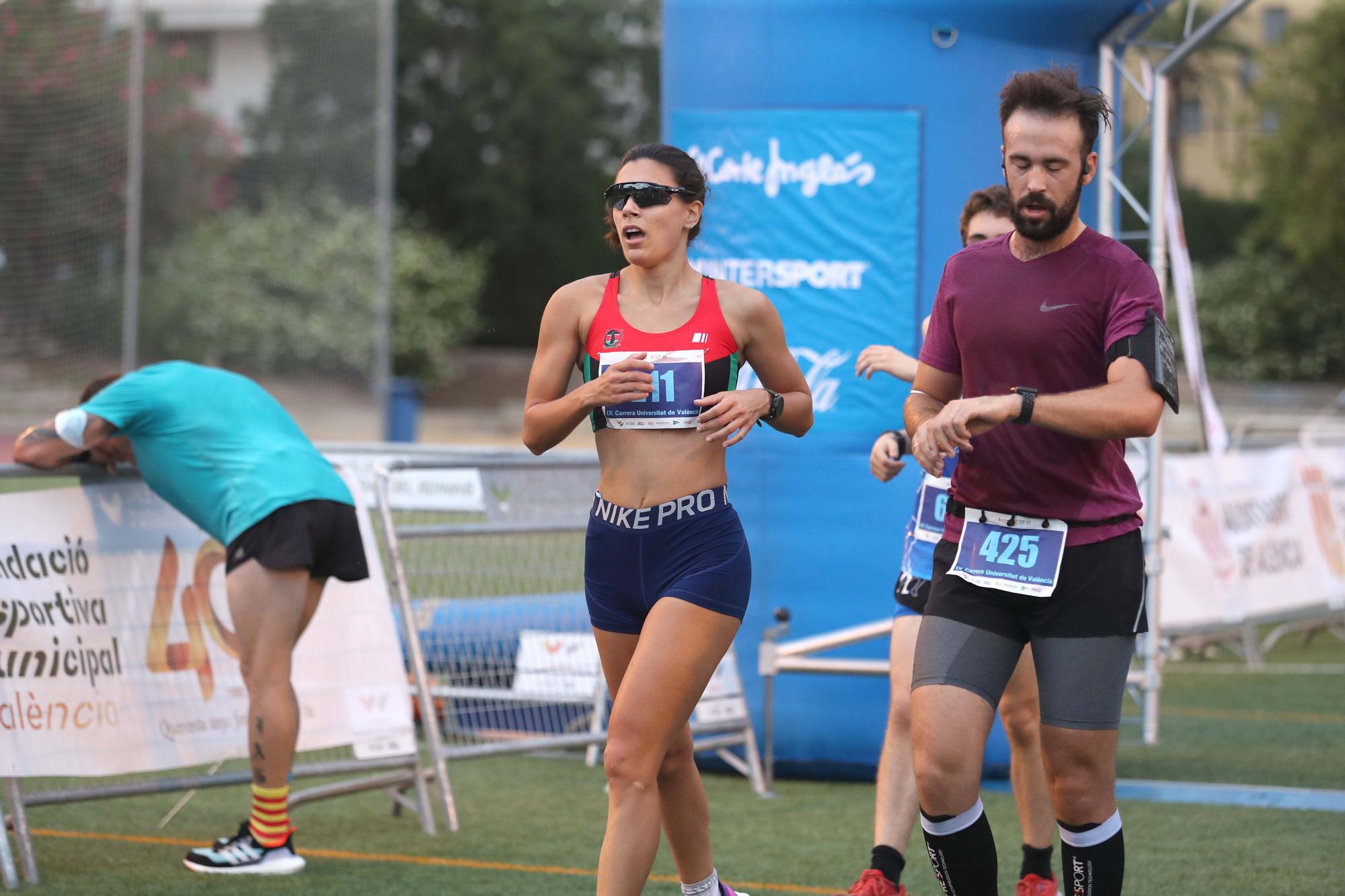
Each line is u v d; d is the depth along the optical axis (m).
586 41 167.00
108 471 18.33
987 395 12.14
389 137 79.19
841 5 22.53
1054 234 11.70
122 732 18.02
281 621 17.52
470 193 164.00
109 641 18.06
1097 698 11.81
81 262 80.38
